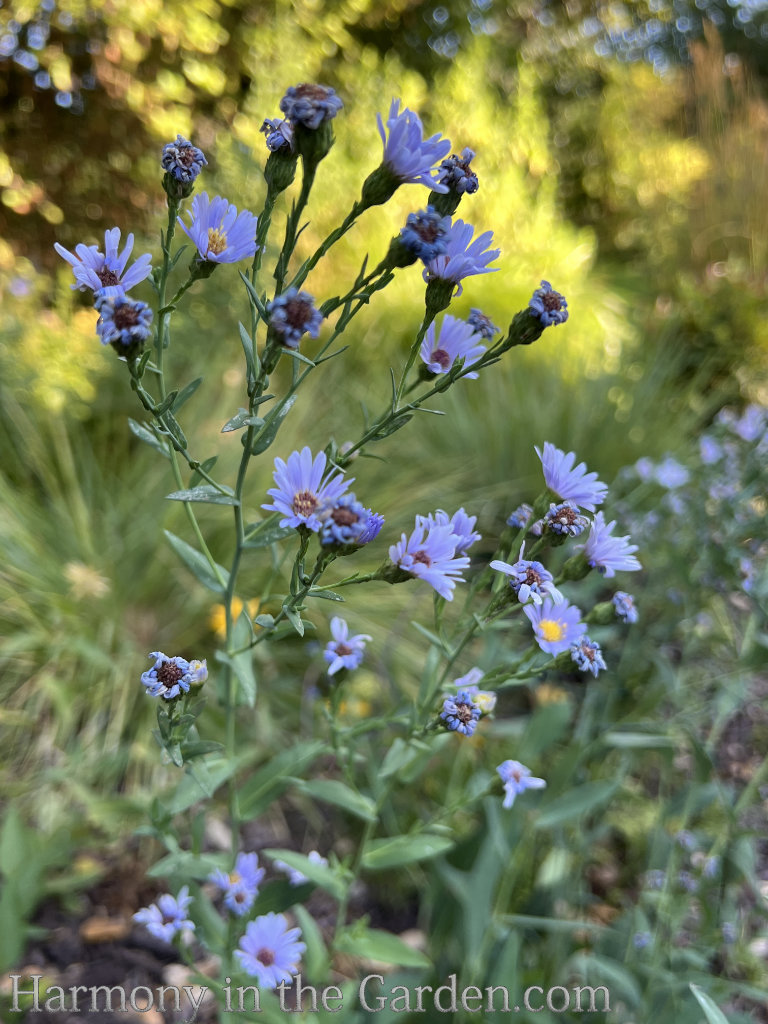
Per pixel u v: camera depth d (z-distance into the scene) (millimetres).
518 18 1864
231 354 814
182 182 232
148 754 526
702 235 1327
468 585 694
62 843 448
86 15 925
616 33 2168
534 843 475
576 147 1691
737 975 461
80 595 590
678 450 870
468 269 240
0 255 831
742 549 505
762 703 591
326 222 976
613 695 517
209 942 330
